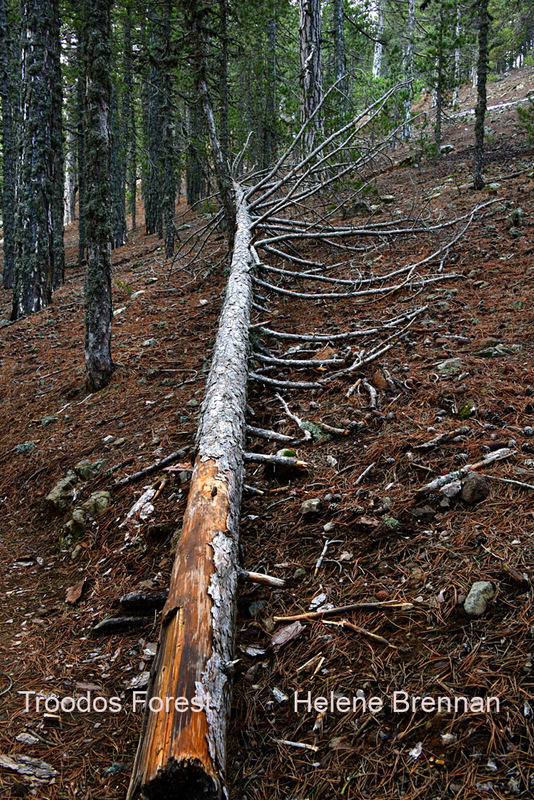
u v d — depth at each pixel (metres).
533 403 3.58
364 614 2.50
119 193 21.92
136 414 5.46
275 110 14.64
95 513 4.15
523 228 7.43
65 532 4.12
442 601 2.40
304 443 3.98
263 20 13.62
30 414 6.37
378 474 3.39
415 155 13.83
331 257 8.64
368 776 1.83
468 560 2.56
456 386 4.07
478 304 5.61
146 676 2.63
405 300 6.23
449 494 2.96
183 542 2.64
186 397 5.50
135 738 2.29
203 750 1.73
